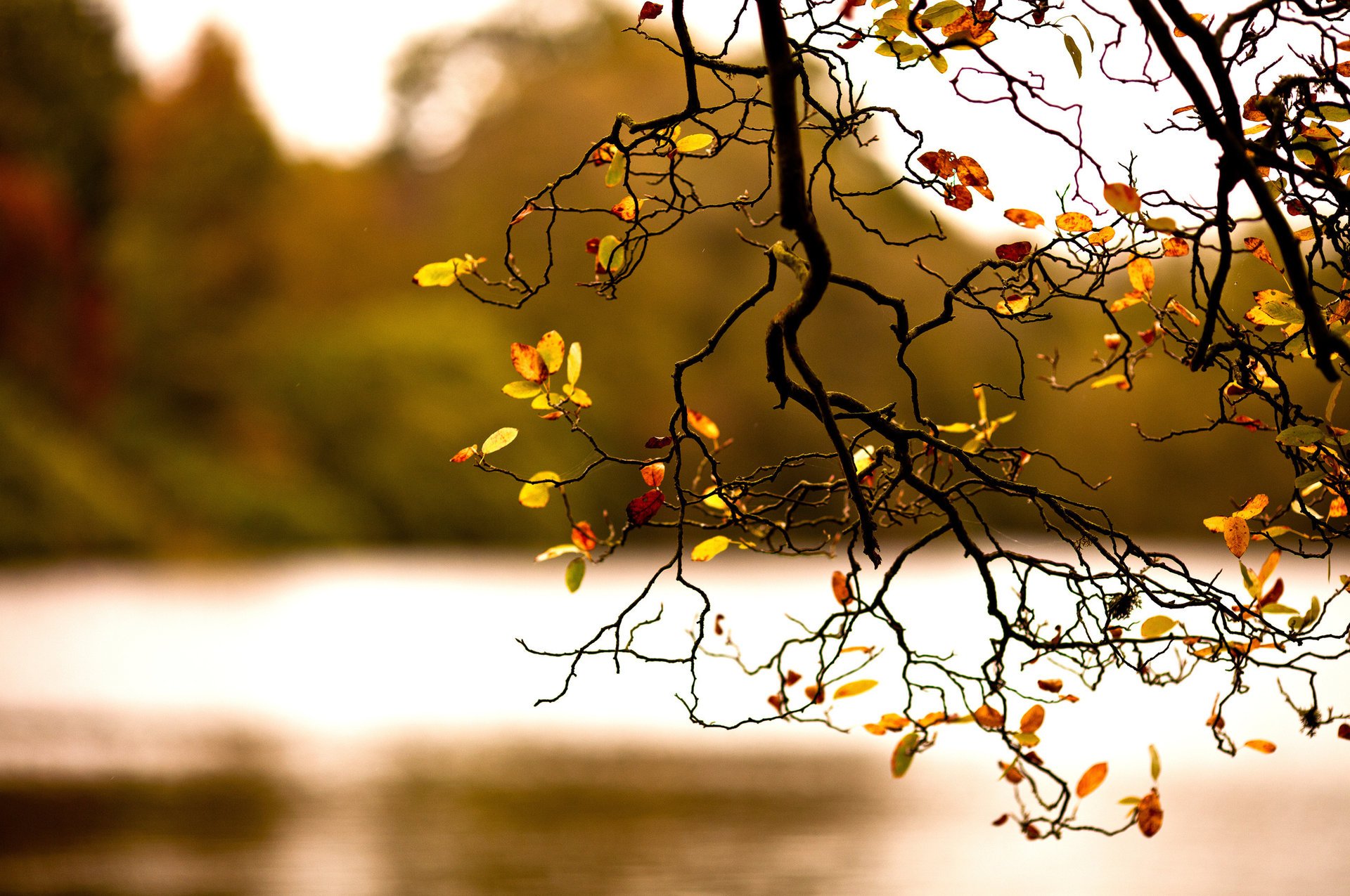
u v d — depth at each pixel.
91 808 9.87
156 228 44.50
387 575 33.19
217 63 45.75
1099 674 2.46
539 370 2.60
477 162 43.22
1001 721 2.43
